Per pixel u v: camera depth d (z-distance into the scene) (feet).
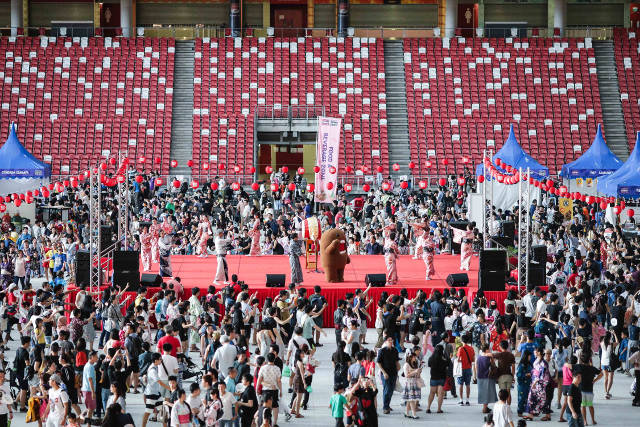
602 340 99.96
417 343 91.71
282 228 165.78
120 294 118.62
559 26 271.49
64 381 87.15
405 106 246.68
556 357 93.97
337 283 135.64
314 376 107.04
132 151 232.32
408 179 220.02
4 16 274.77
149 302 116.47
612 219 172.96
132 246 151.23
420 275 143.23
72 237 154.20
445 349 94.12
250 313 111.86
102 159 230.07
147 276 131.03
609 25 277.03
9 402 82.38
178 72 254.06
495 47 261.65
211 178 219.00
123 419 72.95
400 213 179.52
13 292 118.01
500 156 183.83
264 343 100.53
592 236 153.89
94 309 115.03
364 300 116.26
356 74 254.06
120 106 244.22
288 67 255.29
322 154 158.20
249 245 163.02
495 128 241.55
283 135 240.32
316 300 119.55
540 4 277.23
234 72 253.24
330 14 275.80
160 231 140.87
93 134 236.22
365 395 81.05
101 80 250.57
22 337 93.40
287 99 247.09
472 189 195.93
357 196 219.00
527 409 92.17
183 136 236.22
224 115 241.76
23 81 249.34
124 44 259.19
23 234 162.61
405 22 276.21
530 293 116.16
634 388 97.09
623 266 137.28
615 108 248.52
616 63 258.78
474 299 114.73
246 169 226.99
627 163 166.81
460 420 90.63
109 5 276.00
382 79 252.83
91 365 86.58
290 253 132.26
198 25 275.18
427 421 90.22
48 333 108.37
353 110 244.63
